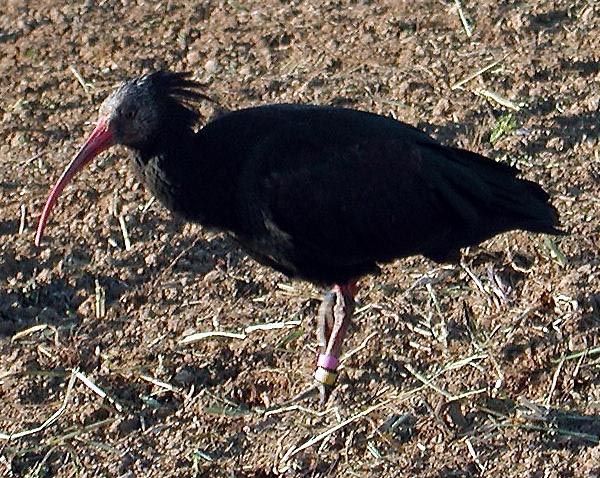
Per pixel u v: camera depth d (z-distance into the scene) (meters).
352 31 16.98
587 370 11.95
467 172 11.90
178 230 14.12
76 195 14.62
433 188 11.88
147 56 16.88
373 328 12.66
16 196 14.77
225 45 16.92
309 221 11.73
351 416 11.72
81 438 11.79
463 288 13.13
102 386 12.27
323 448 11.47
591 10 16.80
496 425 11.49
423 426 11.59
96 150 12.04
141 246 13.94
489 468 11.13
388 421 11.61
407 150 11.88
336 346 12.02
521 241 13.50
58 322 13.17
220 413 11.93
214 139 11.84
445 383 11.98
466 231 11.96
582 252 13.29
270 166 11.67
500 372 12.02
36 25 17.75
